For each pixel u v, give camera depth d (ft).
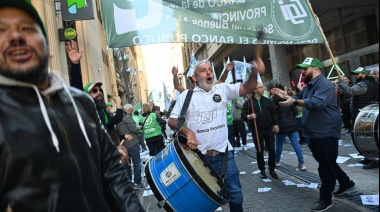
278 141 23.68
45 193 3.95
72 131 4.47
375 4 48.37
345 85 18.84
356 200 14.85
